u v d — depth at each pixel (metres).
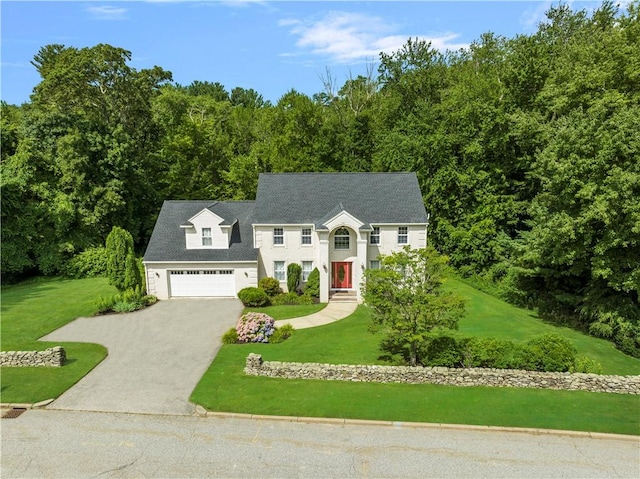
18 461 13.08
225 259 32.44
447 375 18.09
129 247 31.52
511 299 34.88
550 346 18.80
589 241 26.31
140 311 29.52
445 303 18.67
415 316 19.12
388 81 56.03
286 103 52.34
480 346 19.12
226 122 64.19
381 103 57.50
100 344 23.20
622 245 24.70
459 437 14.32
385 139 47.31
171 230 34.53
